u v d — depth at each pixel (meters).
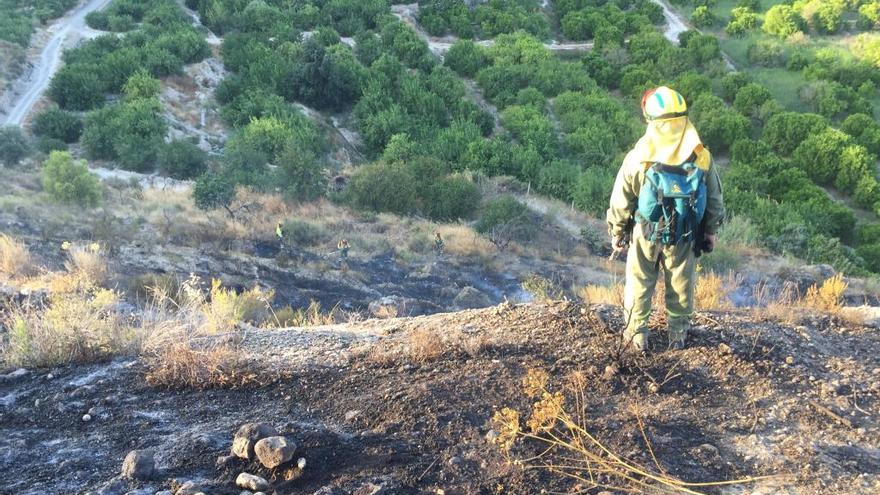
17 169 31.47
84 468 3.09
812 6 59.41
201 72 46.88
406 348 4.34
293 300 17.14
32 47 48.62
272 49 50.53
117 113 39.16
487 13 60.34
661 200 3.61
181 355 4.17
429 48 56.09
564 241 26.11
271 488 2.84
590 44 59.56
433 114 45.22
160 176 34.12
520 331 4.51
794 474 2.93
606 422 3.31
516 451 3.05
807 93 50.28
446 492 2.80
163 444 3.27
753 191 37.53
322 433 3.20
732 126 44.97
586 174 35.00
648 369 3.89
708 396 3.64
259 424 3.14
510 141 43.75
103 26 53.69
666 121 3.63
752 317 5.02
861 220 39.34
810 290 5.88
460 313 5.34
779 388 3.74
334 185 30.45
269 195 27.42
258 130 38.19
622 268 23.94
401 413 3.41
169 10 55.19
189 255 18.50
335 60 48.03
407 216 27.41
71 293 7.52
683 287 3.99
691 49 55.50
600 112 47.16
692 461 3.03
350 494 2.79
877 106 50.72
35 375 4.29
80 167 22.55
